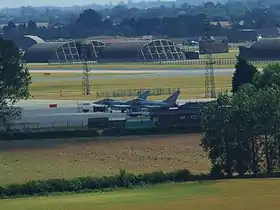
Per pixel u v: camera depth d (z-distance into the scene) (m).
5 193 189.12
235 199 164.25
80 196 181.00
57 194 188.50
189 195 174.50
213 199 165.50
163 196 174.50
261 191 176.50
